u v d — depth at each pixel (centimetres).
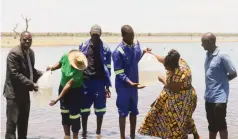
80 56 934
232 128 1060
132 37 918
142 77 923
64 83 942
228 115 1245
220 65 797
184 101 771
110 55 998
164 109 786
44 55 5762
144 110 1364
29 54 877
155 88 2012
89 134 1005
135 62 927
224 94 801
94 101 993
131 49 920
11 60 841
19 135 888
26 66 862
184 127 779
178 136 776
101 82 993
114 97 1684
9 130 855
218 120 806
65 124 957
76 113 933
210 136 834
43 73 916
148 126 806
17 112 859
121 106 928
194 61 4184
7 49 8475
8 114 857
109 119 1202
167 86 778
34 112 1316
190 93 775
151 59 926
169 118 780
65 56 952
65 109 948
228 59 791
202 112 1298
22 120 878
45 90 894
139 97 1702
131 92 929
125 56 912
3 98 1639
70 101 934
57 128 1077
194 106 791
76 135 939
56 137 973
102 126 1104
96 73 988
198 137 806
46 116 1248
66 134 959
